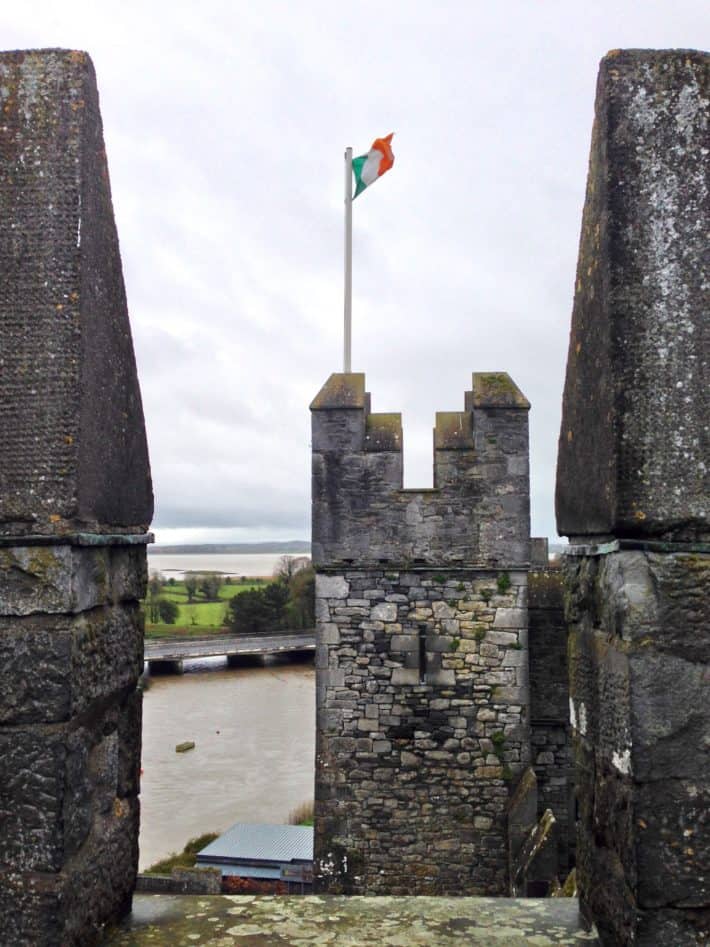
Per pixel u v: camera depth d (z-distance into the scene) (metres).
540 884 8.07
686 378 3.05
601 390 3.19
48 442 3.03
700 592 2.98
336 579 9.54
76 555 3.04
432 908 3.73
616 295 3.11
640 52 3.19
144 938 3.41
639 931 2.90
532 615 9.90
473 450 9.52
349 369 10.75
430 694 9.36
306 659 58.41
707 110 3.14
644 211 3.12
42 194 3.10
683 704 2.95
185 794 26.36
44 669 2.98
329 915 3.64
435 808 9.23
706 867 2.90
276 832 19.78
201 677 51.09
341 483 9.58
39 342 3.06
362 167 12.20
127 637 3.61
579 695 3.61
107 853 3.39
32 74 3.15
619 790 3.08
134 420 3.71
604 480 3.15
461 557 9.45
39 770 2.96
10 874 2.95
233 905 3.76
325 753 9.38
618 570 3.06
